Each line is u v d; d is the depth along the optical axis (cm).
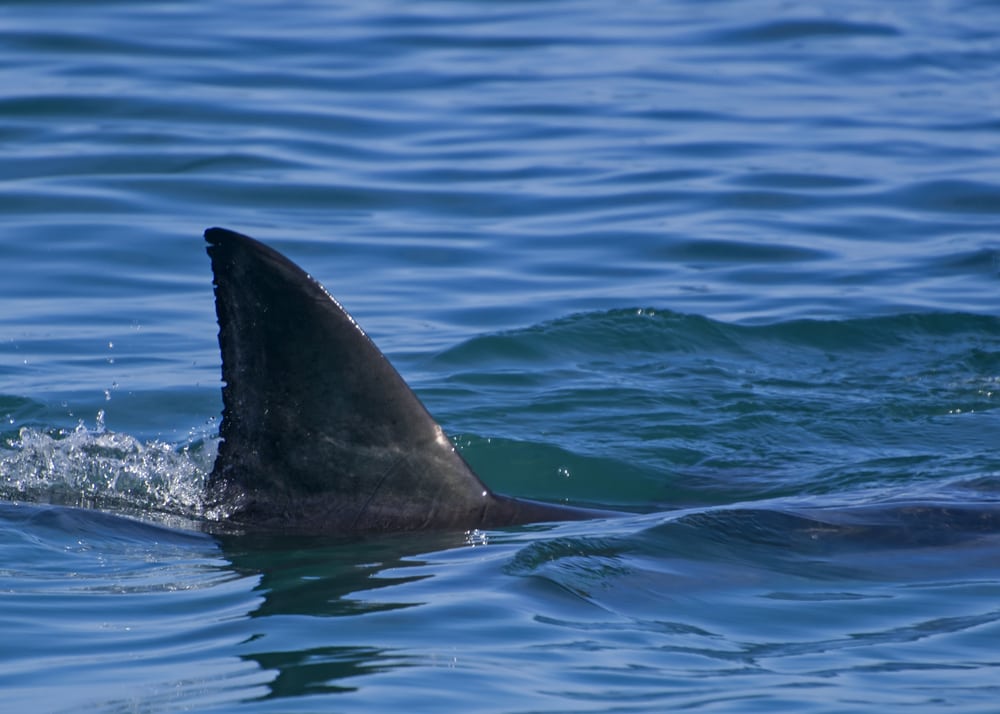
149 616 2189
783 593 2338
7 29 6688
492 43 7100
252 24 7150
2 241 4638
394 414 2544
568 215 5128
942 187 5394
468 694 1908
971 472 3259
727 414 3700
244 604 2228
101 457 3092
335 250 4741
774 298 4519
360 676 1959
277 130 5734
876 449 3469
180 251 4666
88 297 4344
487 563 2375
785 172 5525
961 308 4431
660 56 6988
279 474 2580
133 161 5319
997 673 2025
